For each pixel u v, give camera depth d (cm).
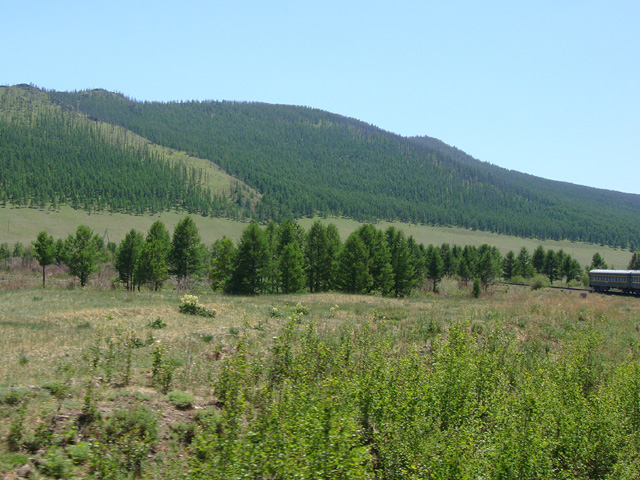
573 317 2802
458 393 1123
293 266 5084
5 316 2197
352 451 734
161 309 2531
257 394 1049
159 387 1158
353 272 5103
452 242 19525
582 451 984
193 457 742
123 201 17912
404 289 5772
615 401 1198
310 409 816
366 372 1216
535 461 862
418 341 1970
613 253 19850
